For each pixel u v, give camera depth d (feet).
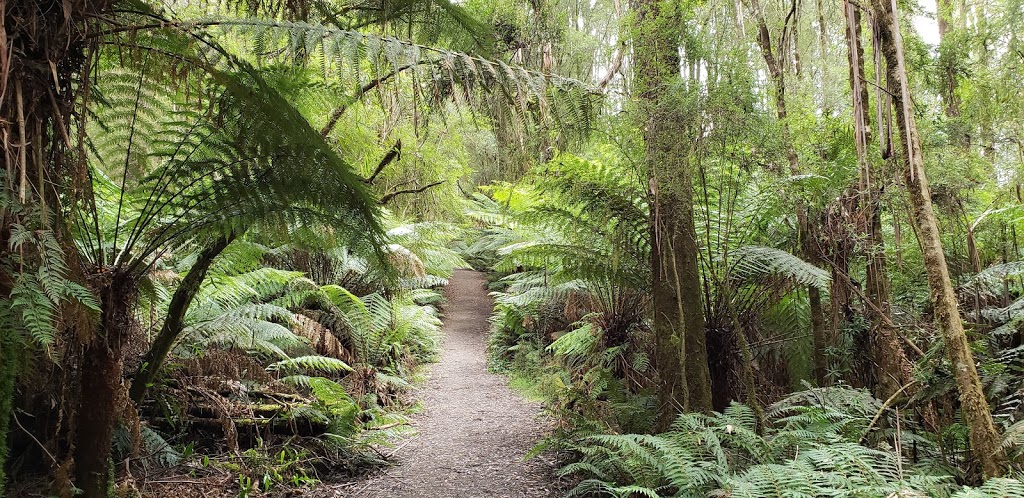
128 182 9.25
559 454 12.21
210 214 7.43
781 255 11.45
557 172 11.58
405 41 7.98
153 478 9.80
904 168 7.27
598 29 28.84
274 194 7.61
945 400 9.28
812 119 13.58
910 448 8.96
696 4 10.48
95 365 6.57
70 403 7.23
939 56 12.99
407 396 19.62
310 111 10.69
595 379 14.75
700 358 10.60
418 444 13.88
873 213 11.75
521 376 23.17
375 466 12.04
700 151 9.93
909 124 7.09
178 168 7.57
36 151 4.89
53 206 5.31
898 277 13.79
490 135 33.47
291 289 16.43
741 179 12.28
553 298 23.86
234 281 13.01
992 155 13.76
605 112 10.65
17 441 8.46
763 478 7.29
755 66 10.57
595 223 12.64
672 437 9.24
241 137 7.21
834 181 12.23
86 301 4.82
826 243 12.70
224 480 10.20
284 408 12.52
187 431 11.63
